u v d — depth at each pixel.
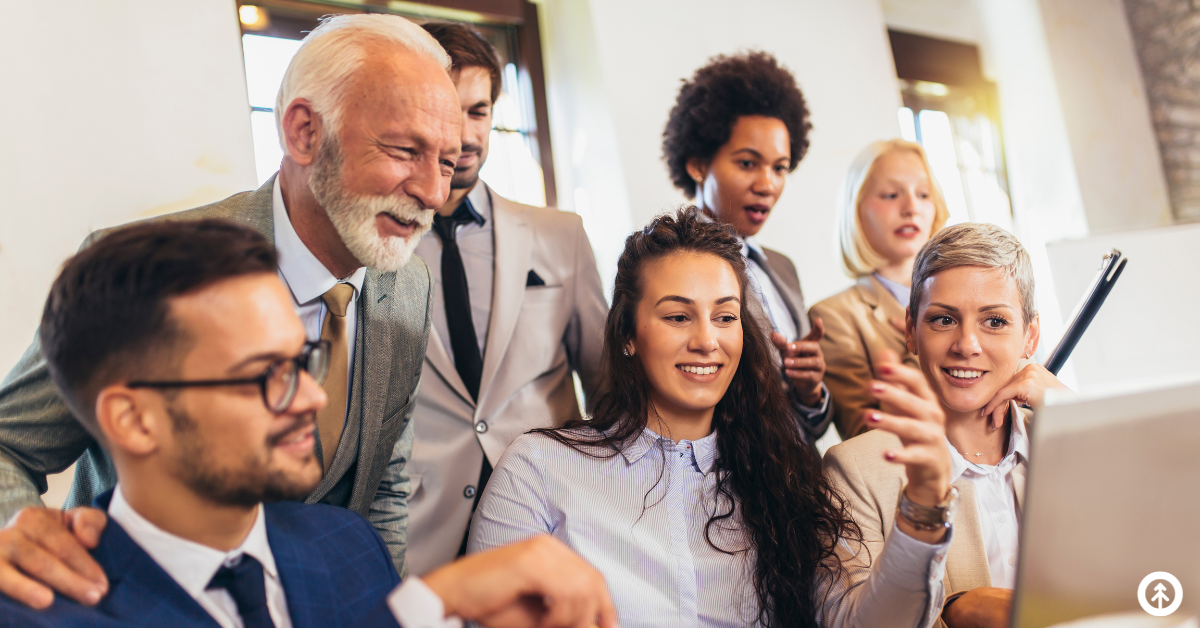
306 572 0.80
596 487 1.15
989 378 1.21
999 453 1.28
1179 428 0.58
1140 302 2.33
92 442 1.07
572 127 2.71
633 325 1.21
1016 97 3.42
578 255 2.00
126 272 0.65
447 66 1.17
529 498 1.15
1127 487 0.58
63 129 1.85
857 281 2.64
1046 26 3.44
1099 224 3.41
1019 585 0.58
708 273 1.17
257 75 2.21
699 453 1.19
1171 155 3.62
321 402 0.70
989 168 3.36
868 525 1.20
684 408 1.20
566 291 1.96
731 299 1.17
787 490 1.18
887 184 2.66
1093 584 0.58
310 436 0.71
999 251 1.20
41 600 0.65
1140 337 2.32
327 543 0.86
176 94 1.99
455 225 1.93
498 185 2.67
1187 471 0.59
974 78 3.38
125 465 0.68
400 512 1.36
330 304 1.15
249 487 0.67
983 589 1.07
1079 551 0.58
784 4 2.87
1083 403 0.56
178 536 0.70
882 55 3.02
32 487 0.95
